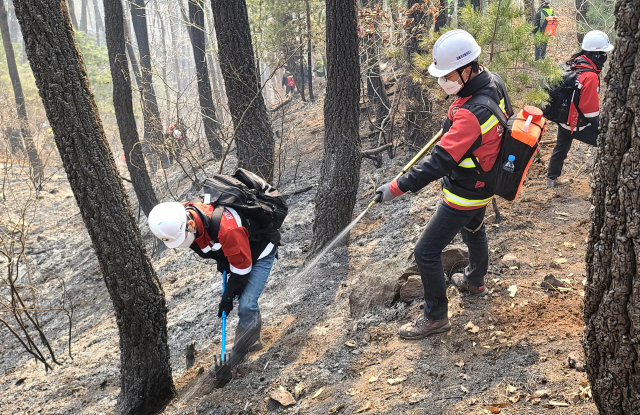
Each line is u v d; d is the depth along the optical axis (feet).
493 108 9.95
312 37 47.42
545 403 9.01
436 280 11.57
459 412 9.51
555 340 10.71
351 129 19.54
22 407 17.28
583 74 15.88
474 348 11.35
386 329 13.30
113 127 71.97
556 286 12.80
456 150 9.83
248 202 12.59
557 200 17.88
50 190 54.08
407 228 19.63
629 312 6.06
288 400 12.00
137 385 13.71
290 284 18.95
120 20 31.27
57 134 12.30
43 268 36.09
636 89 5.56
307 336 14.58
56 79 11.96
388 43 27.99
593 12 30.60
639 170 5.65
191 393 13.98
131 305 13.23
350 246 20.26
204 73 41.04
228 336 17.01
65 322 26.63
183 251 29.35
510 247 15.55
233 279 12.68
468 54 9.94
